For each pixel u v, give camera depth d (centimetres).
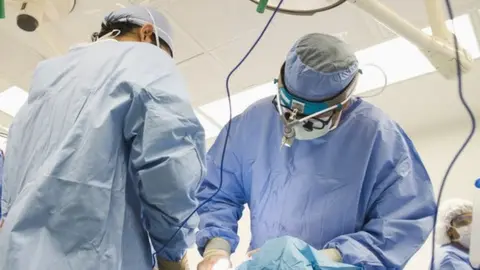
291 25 294
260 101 171
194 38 316
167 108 119
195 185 118
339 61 145
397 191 144
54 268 105
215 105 391
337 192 148
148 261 122
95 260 108
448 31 204
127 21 151
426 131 388
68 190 110
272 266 121
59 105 123
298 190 152
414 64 321
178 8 293
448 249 250
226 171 167
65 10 286
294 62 148
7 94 395
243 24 299
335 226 146
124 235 117
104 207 112
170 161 114
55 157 112
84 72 126
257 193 160
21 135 126
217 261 147
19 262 103
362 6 203
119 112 118
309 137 152
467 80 331
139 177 116
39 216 108
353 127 153
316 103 145
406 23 204
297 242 127
